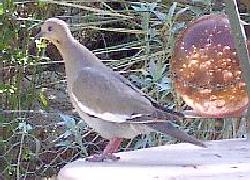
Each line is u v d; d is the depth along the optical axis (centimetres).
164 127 249
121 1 430
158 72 414
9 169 459
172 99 462
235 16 214
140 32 429
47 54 527
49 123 470
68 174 222
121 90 262
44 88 478
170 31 412
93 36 553
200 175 215
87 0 433
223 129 416
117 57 554
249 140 287
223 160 242
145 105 255
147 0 418
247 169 224
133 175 217
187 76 274
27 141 461
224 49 269
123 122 257
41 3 465
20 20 444
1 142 455
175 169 226
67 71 277
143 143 428
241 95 271
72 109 502
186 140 246
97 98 264
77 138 411
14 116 455
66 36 278
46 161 498
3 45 442
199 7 411
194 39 273
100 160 247
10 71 457
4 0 441
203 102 275
